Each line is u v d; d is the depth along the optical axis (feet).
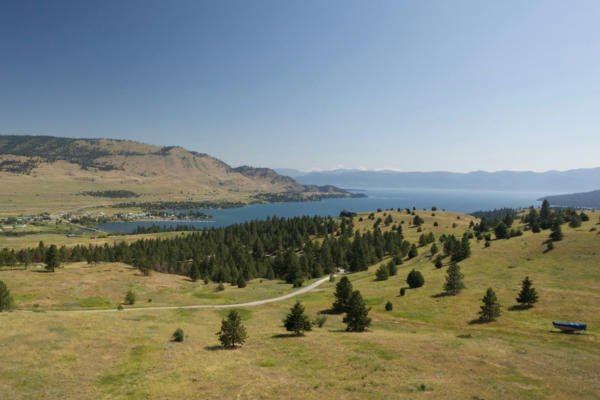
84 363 119.75
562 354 121.80
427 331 177.88
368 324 180.45
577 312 182.60
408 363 112.27
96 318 191.11
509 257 334.03
